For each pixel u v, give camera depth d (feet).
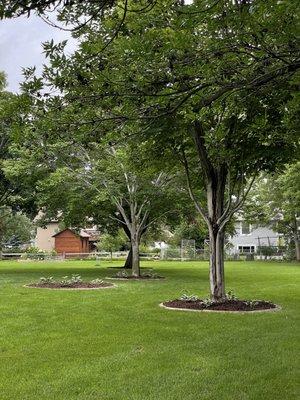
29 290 48.98
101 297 43.60
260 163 36.22
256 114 28.89
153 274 71.36
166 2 17.24
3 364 21.01
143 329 28.50
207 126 36.60
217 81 16.90
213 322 30.73
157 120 18.31
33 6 10.80
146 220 74.69
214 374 19.44
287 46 16.17
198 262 125.18
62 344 24.68
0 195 81.30
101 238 180.55
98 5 13.44
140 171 43.88
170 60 16.06
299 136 26.14
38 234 232.73
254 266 100.63
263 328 28.76
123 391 17.42
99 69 16.25
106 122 17.80
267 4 14.64
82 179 65.46
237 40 15.88
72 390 17.53
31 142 24.77
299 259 129.29
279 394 17.02
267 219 128.98
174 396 16.87
